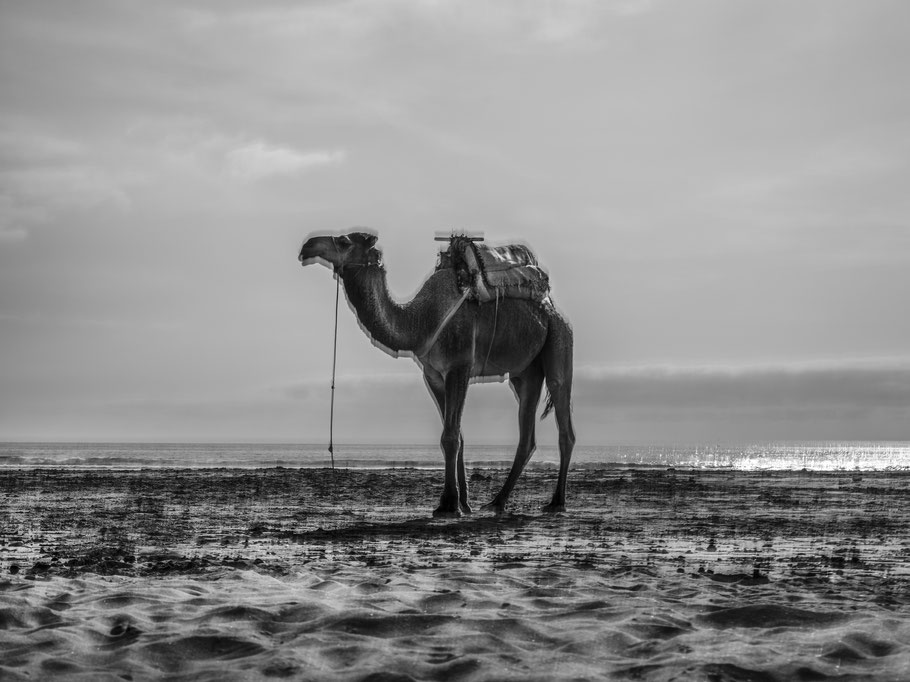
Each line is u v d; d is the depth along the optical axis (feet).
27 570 27.68
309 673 15.89
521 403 50.37
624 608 20.84
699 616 20.18
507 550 32.73
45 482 68.23
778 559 30.73
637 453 410.72
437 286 45.98
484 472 92.02
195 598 22.11
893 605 22.20
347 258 44.24
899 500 55.98
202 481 69.72
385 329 44.62
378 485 66.28
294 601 21.57
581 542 35.06
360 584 24.00
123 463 128.98
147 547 33.42
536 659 16.80
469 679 15.67
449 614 19.98
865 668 16.38
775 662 16.63
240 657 17.16
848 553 32.40
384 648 17.31
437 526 40.16
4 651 17.44
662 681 15.61
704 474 93.20
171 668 16.69
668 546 34.01
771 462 239.30
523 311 48.21
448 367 46.26
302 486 64.85
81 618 19.92
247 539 35.55
